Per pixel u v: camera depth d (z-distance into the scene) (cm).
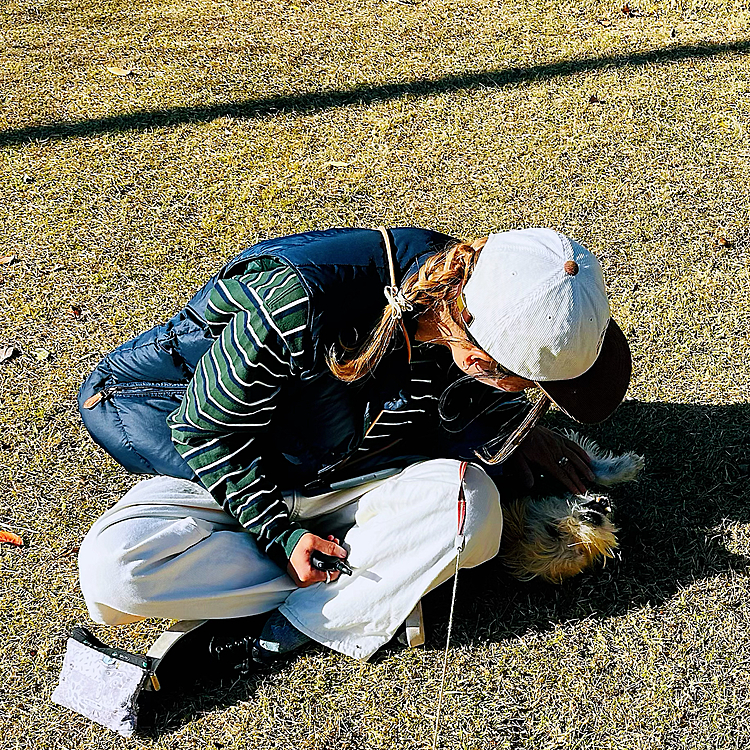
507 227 358
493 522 223
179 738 219
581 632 238
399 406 211
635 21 482
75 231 361
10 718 222
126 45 473
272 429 213
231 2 510
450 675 230
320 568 217
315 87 438
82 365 311
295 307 193
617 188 374
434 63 453
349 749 217
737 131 401
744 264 340
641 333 316
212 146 402
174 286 337
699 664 231
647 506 266
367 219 362
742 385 298
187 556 212
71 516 266
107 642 237
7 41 478
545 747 217
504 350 187
